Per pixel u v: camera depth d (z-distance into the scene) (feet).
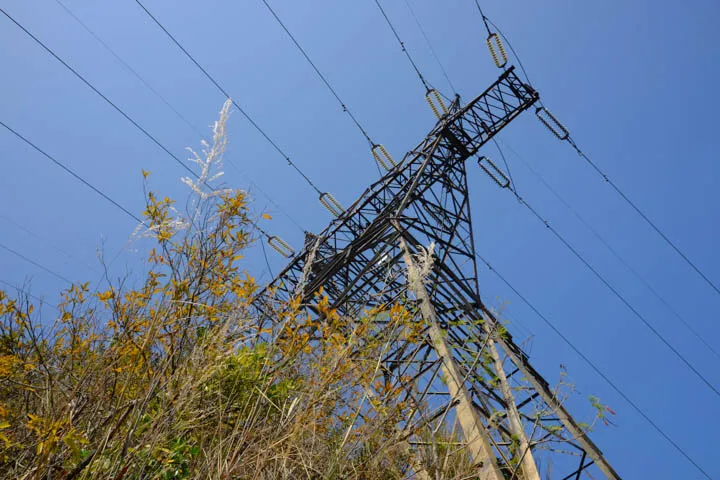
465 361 26.43
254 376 18.61
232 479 15.47
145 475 14.90
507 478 23.82
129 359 16.66
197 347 16.06
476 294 41.86
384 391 19.58
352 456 18.15
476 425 22.93
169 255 17.58
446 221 52.75
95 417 15.60
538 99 59.11
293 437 16.05
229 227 18.13
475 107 59.82
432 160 58.34
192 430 17.28
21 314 18.65
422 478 19.24
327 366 18.39
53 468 14.16
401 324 20.86
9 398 17.34
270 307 20.16
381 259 43.52
